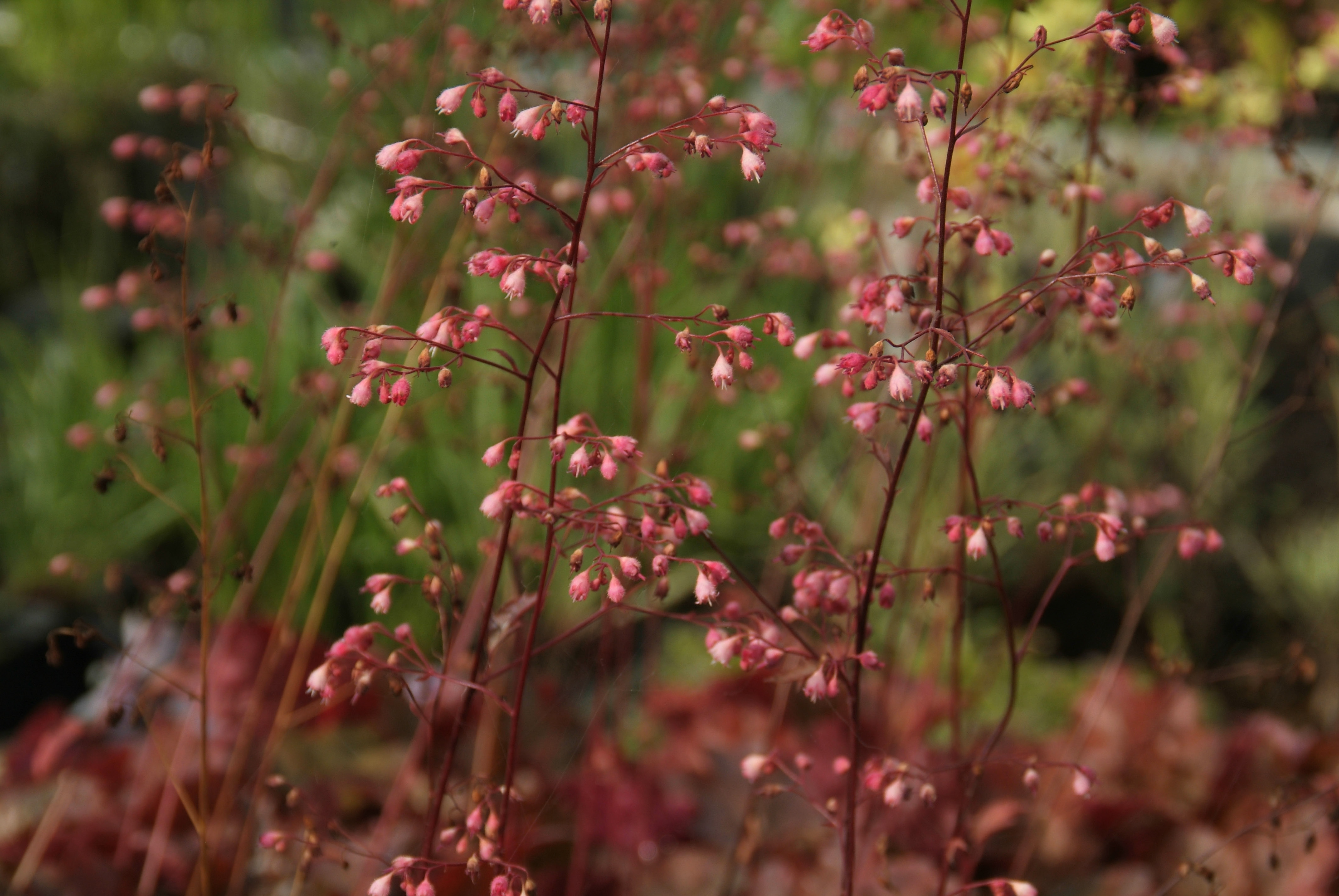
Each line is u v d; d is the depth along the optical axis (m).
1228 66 2.43
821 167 3.84
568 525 1.30
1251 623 4.38
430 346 1.23
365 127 2.51
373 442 3.45
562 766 2.52
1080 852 2.47
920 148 2.01
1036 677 3.67
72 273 5.57
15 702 3.61
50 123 6.23
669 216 2.87
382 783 2.50
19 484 4.39
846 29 1.25
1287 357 4.73
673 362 3.81
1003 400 1.18
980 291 2.45
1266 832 1.89
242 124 2.04
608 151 2.55
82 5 6.77
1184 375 4.31
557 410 1.27
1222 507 4.48
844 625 1.66
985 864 2.47
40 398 4.43
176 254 1.84
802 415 4.16
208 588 1.78
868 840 2.26
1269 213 4.09
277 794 2.42
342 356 1.24
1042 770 2.67
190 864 2.28
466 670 1.86
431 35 2.82
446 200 2.36
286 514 2.56
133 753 2.57
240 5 6.27
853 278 2.24
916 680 2.96
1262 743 2.79
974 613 4.20
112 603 3.96
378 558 3.51
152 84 6.46
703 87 2.38
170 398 3.95
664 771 2.65
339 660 1.42
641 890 2.34
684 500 1.47
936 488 3.50
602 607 1.36
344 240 3.62
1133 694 3.01
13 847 2.32
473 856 1.28
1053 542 3.42
